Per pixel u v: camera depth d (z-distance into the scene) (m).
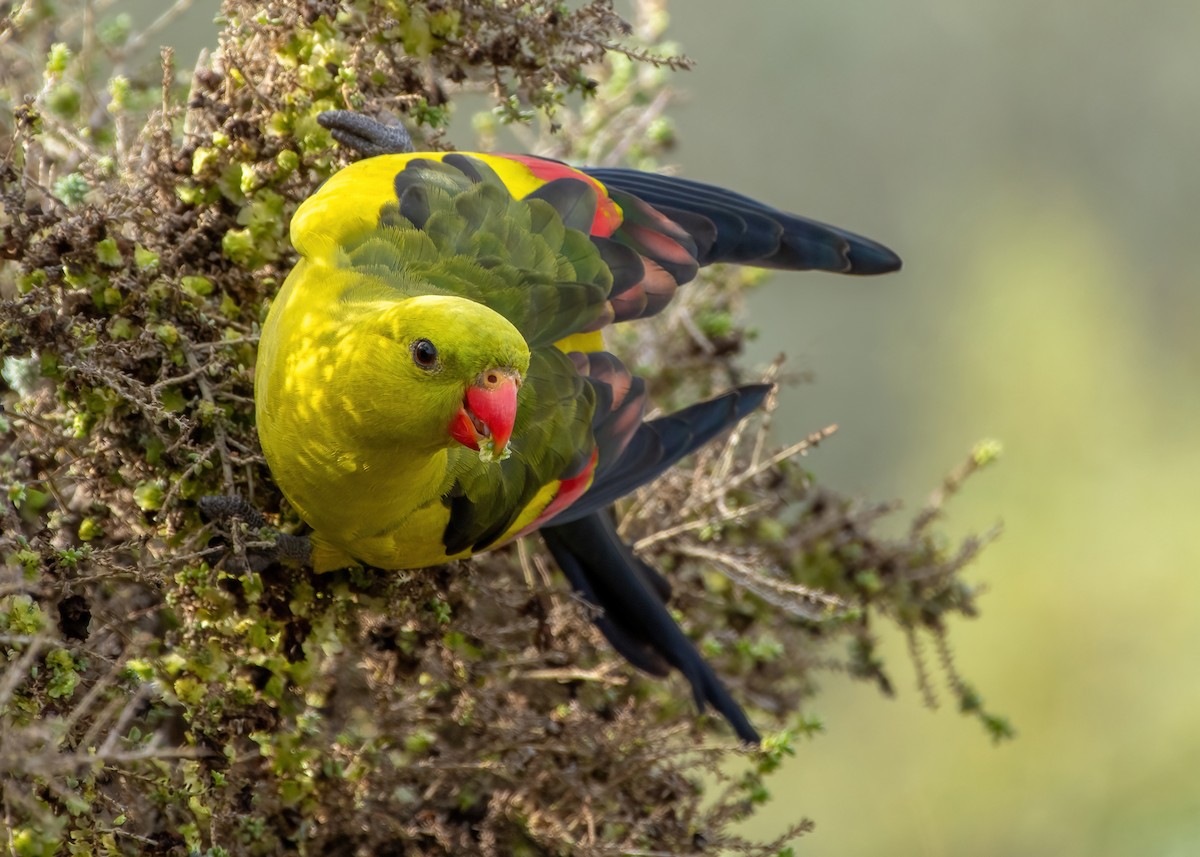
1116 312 24.44
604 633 7.43
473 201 6.79
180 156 6.45
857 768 19.30
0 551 5.58
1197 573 21.86
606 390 7.24
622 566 7.54
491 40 6.73
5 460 6.13
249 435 6.47
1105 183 25.22
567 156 9.38
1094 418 23.73
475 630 6.69
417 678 6.84
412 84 6.83
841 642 9.30
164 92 6.52
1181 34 25.20
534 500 6.93
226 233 6.48
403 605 6.59
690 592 8.12
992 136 24.98
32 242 6.06
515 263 6.76
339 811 6.57
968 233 24.47
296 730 6.33
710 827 6.88
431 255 6.51
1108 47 25.08
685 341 8.95
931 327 23.88
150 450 6.10
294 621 6.45
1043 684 21.27
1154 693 20.84
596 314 7.01
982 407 23.58
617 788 6.98
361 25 6.75
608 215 7.38
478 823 7.16
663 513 8.11
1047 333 23.64
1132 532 22.67
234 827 6.07
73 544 6.42
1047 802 19.69
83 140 6.91
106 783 5.94
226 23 6.79
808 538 8.32
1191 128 25.41
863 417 22.83
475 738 7.02
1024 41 24.98
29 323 5.77
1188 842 18.92
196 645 6.07
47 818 4.93
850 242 7.98
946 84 24.34
